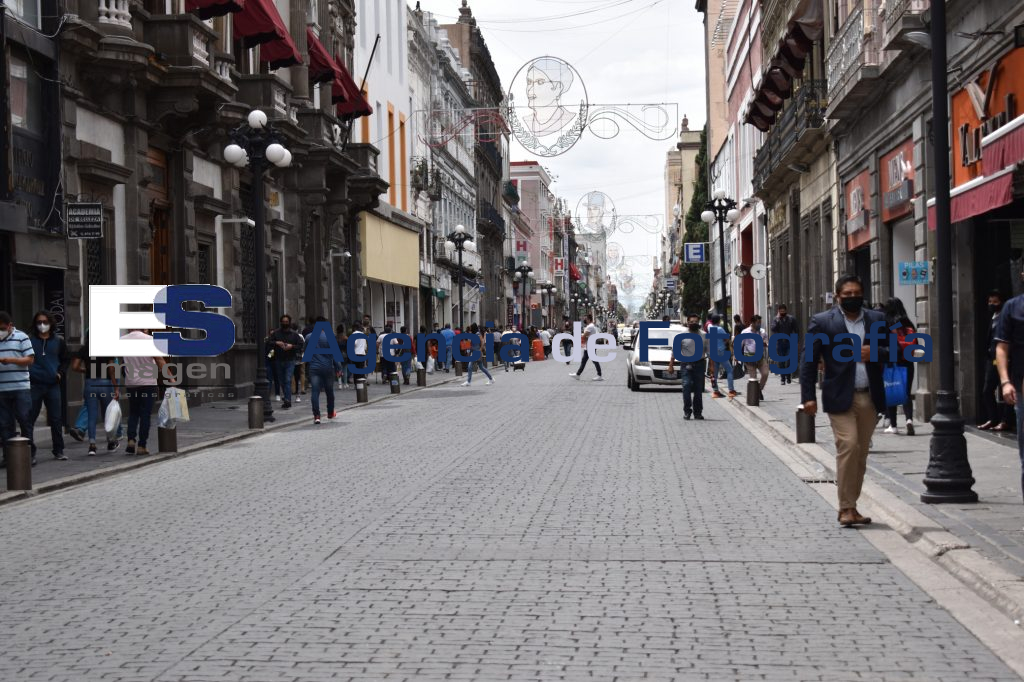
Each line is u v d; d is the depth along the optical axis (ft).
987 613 25.57
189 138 99.35
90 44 78.18
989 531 33.96
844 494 37.47
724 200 130.82
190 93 89.35
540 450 61.36
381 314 192.65
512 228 398.83
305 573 30.94
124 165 86.58
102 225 76.84
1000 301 65.36
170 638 24.54
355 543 35.17
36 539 38.01
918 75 73.97
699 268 300.61
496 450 61.62
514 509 41.29
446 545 34.58
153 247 95.04
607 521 38.60
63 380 75.00
